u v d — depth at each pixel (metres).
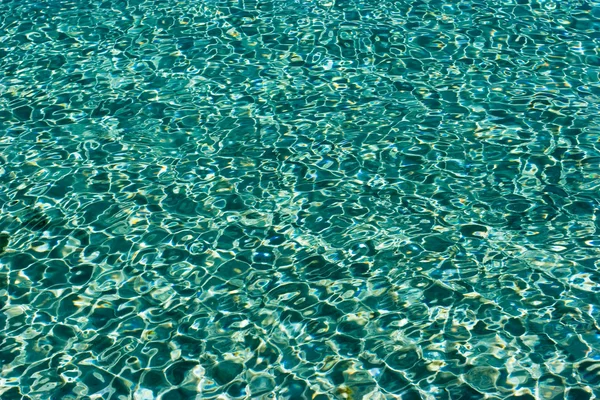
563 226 4.30
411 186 4.66
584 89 5.48
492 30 6.24
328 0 6.80
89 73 5.91
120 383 3.49
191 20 6.57
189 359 3.60
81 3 6.95
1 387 3.50
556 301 3.81
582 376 3.40
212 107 5.46
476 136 5.05
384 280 4.00
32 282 4.08
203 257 4.21
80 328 3.80
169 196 4.66
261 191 4.67
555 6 6.55
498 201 4.51
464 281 3.97
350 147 5.01
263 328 3.75
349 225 4.39
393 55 5.95
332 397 3.36
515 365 3.48
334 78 5.71
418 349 3.59
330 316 3.80
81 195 4.70
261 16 6.58
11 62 6.10
